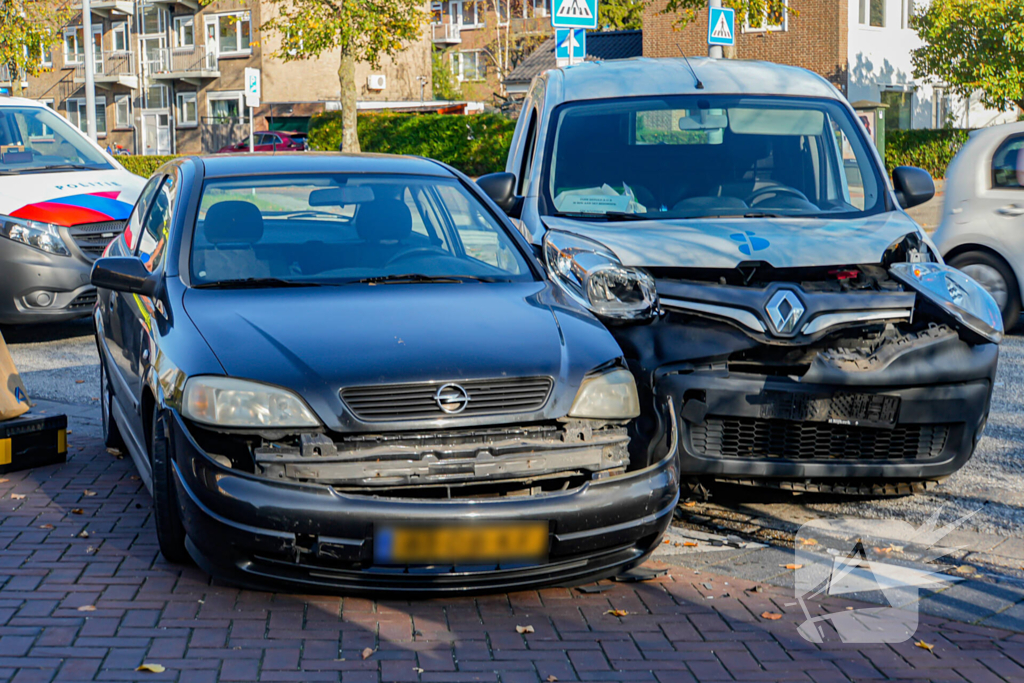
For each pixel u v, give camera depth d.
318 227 5.19
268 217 5.17
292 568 3.94
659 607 4.21
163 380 4.24
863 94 37.44
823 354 5.02
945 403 5.05
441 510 3.85
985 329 5.09
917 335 5.12
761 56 37.72
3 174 10.47
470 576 3.95
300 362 4.06
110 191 10.60
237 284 4.76
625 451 4.26
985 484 5.88
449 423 4.00
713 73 6.87
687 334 5.00
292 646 3.78
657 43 39.25
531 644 3.86
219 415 3.96
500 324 4.43
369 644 3.82
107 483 5.75
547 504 3.95
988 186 9.93
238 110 56.28
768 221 5.83
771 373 5.12
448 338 4.26
